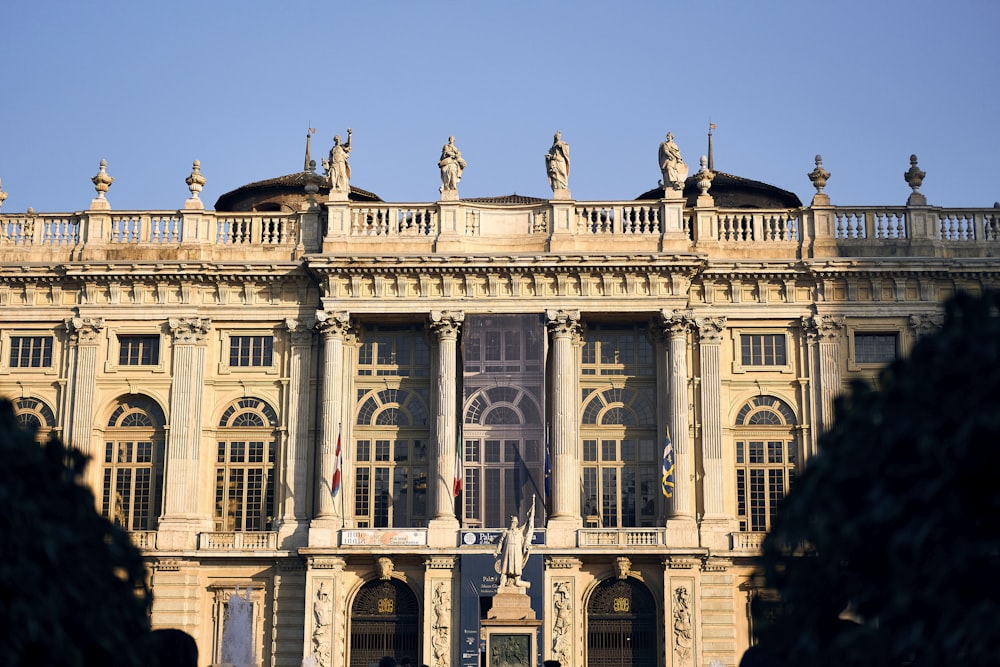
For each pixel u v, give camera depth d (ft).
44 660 61.52
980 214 223.92
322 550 207.51
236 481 218.38
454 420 213.66
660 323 217.36
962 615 56.90
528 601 179.42
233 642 205.46
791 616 64.90
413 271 216.33
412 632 210.59
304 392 218.79
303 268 219.41
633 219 223.71
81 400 218.59
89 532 66.64
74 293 222.28
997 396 57.11
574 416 215.51
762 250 222.07
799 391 219.00
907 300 219.61
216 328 222.07
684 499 211.20
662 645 206.90
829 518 62.49
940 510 58.08
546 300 216.54
